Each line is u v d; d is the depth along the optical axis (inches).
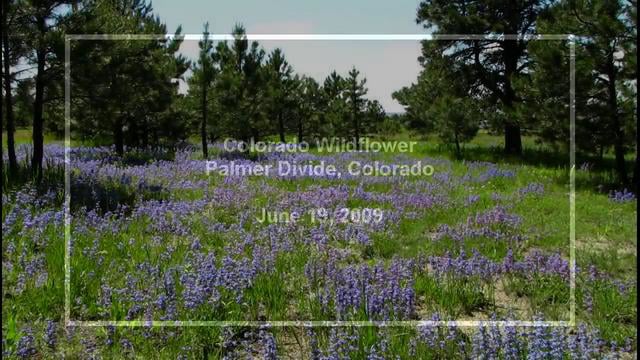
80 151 894.4
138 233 363.6
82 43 525.7
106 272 278.1
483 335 205.2
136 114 928.9
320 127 1579.7
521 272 313.3
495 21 1017.5
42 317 236.1
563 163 880.9
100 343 217.2
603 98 659.4
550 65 668.1
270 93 1219.2
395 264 293.9
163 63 933.8
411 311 251.8
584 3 637.3
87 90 573.6
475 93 1099.3
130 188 515.8
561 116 676.1
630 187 615.8
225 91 1004.6
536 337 203.9
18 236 327.0
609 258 338.3
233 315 239.3
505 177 700.7
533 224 434.3
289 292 280.5
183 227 376.8
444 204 496.4
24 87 547.5
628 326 244.4
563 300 276.1
